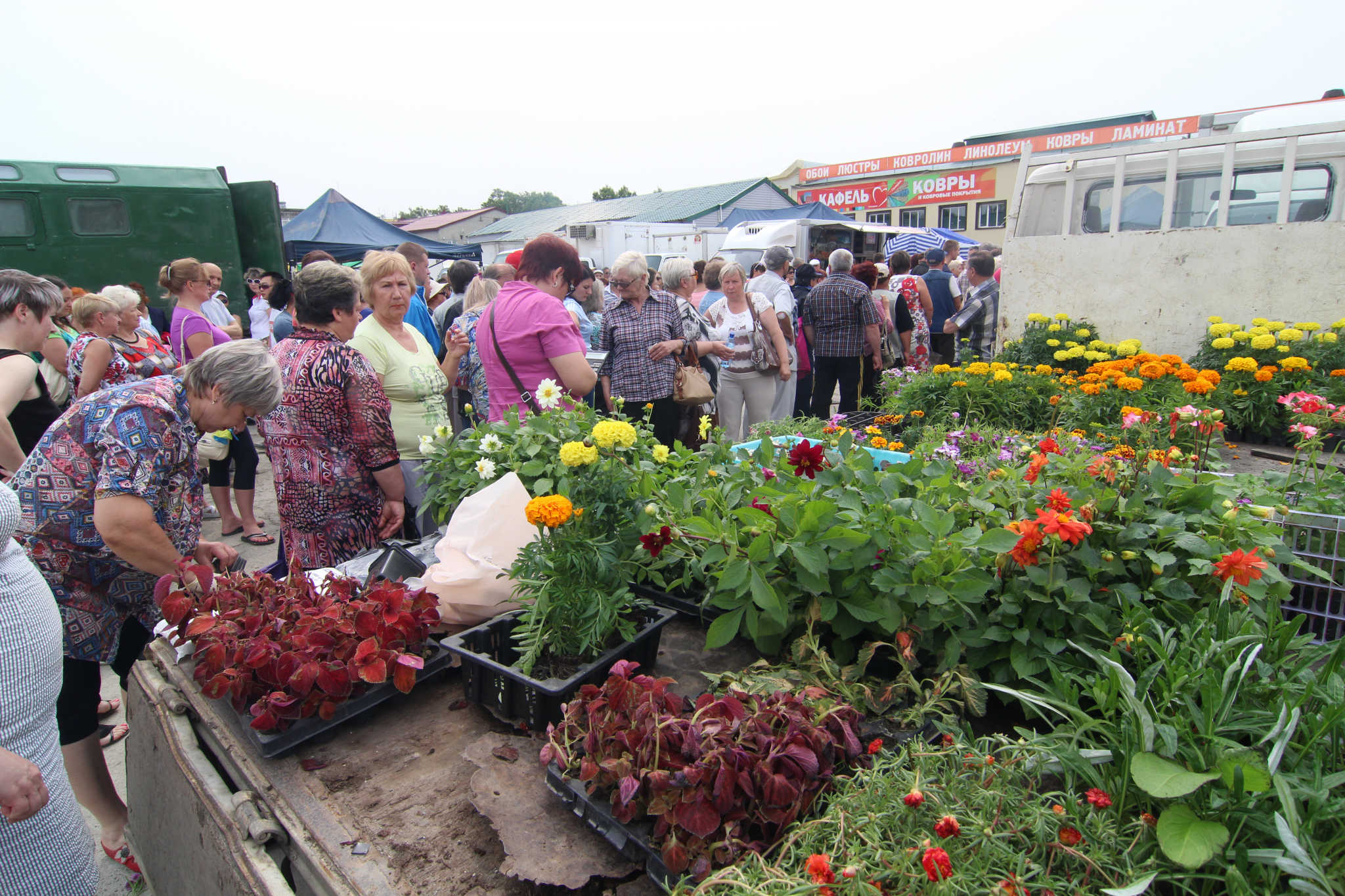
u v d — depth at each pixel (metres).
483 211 51.25
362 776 1.62
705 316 6.30
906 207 29.44
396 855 1.38
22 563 1.76
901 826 1.19
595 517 1.91
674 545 2.01
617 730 1.36
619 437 1.94
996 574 1.73
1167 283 5.79
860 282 6.54
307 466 2.82
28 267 8.42
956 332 7.55
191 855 1.73
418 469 3.01
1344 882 1.02
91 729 2.44
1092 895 1.09
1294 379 4.44
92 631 2.28
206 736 1.86
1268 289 5.38
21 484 2.14
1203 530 1.81
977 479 2.39
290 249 14.33
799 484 1.99
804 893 1.04
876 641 1.81
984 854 1.12
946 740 1.41
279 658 1.69
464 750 1.66
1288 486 2.55
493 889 1.31
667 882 1.23
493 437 2.64
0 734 1.67
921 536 1.70
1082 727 1.34
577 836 1.36
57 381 4.39
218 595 1.99
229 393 2.21
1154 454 2.20
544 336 3.28
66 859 1.83
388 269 3.35
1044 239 6.35
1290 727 1.14
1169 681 1.36
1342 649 1.31
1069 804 1.23
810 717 1.40
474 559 2.03
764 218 22.44
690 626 2.17
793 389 6.91
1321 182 5.81
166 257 9.21
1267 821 1.12
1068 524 1.55
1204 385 3.60
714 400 6.14
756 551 1.73
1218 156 6.13
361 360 2.82
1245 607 1.65
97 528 2.05
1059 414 4.52
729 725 1.32
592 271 7.47
